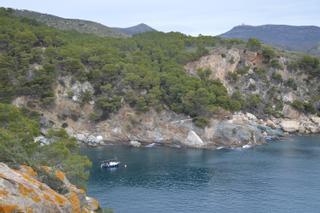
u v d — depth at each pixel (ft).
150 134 507.71
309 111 645.51
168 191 306.35
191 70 645.10
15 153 143.64
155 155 437.99
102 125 513.45
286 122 597.11
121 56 588.09
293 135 574.15
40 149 223.71
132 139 506.89
